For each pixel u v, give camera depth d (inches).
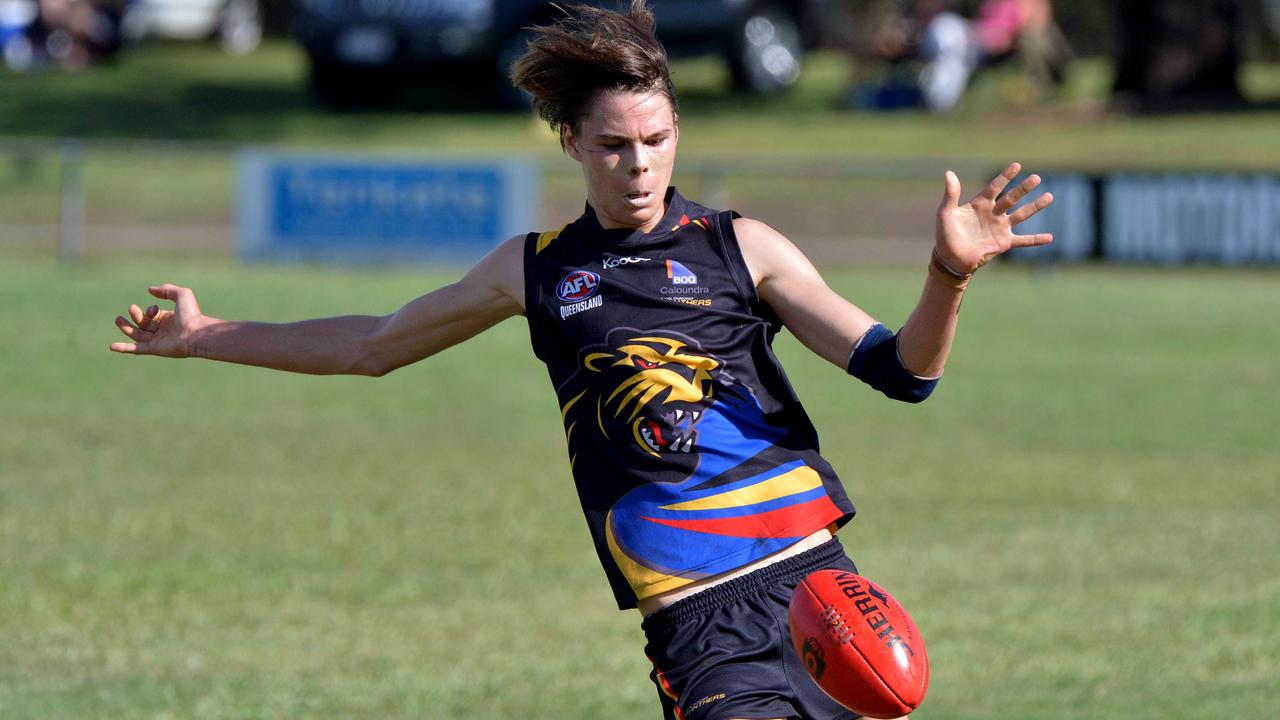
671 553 468.4
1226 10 3595.0
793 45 4020.7
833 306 473.1
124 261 2564.0
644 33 474.0
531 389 1713.8
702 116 3659.0
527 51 482.3
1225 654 864.3
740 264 478.0
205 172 3193.9
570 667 853.2
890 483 1291.8
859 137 3334.2
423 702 787.4
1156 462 1369.3
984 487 1279.5
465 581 1021.8
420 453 1400.1
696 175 2888.8
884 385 462.3
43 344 1873.8
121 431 1462.8
